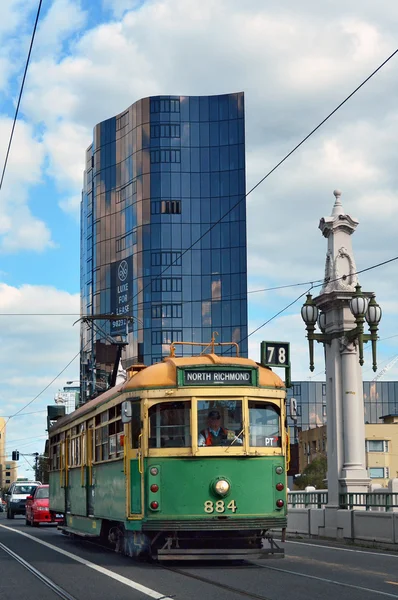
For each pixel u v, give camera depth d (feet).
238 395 51.19
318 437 305.32
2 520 135.95
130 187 314.96
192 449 50.14
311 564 51.39
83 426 68.28
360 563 52.31
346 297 81.46
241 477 50.39
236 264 300.61
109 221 325.62
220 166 305.12
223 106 306.96
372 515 69.36
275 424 52.08
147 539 51.70
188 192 305.12
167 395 51.08
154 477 50.21
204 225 303.89
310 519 81.92
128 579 43.39
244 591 38.58
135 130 313.53
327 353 83.87
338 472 79.51
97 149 331.77
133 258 310.04
